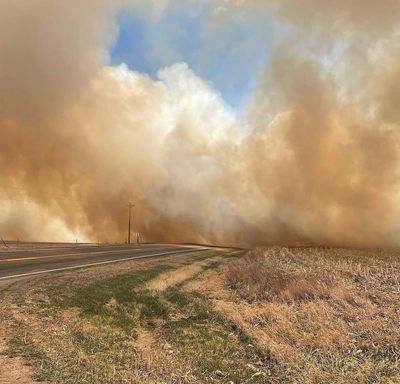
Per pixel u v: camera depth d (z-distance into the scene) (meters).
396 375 7.33
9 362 6.93
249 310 11.90
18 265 19.77
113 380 6.41
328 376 7.30
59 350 7.70
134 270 19.81
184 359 7.98
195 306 13.09
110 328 9.77
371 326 10.04
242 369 7.69
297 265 21.39
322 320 10.65
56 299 12.09
